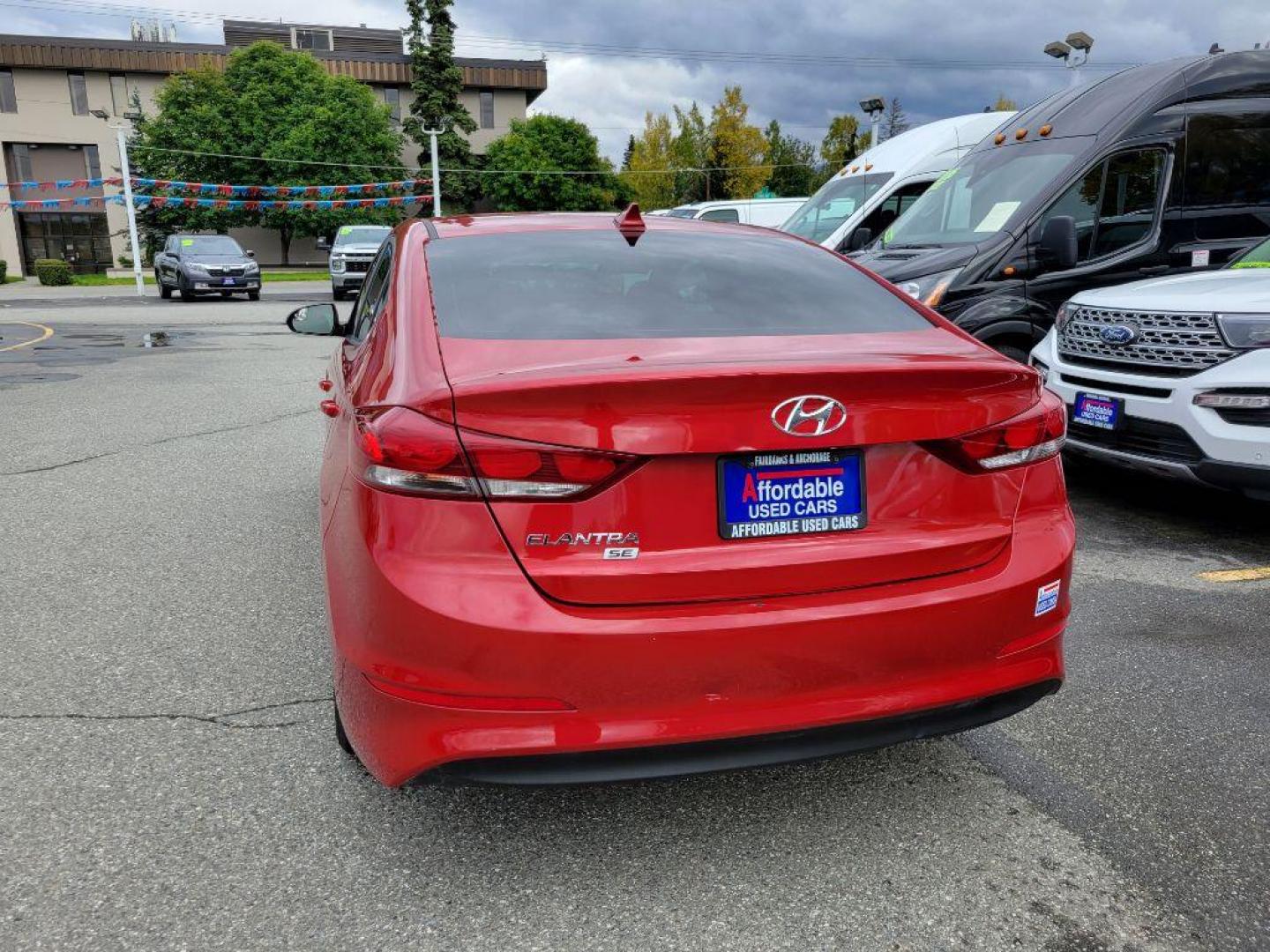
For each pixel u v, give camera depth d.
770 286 2.79
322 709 3.08
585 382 1.89
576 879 2.26
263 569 4.37
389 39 61.19
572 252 2.88
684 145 51.44
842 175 12.94
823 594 2.08
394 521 1.96
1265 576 4.29
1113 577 4.27
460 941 2.06
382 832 2.44
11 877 2.25
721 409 1.96
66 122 51.25
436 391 1.97
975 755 2.81
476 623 1.90
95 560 4.49
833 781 2.69
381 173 50.44
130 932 2.08
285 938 2.06
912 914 2.14
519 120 58.06
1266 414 4.28
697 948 2.04
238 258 25.92
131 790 2.61
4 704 3.10
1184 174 6.84
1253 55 7.18
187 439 7.17
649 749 2.00
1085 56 12.98
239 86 49.53
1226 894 2.21
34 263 51.50
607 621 1.94
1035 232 6.55
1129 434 4.85
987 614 2.17
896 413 2.08
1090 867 2.30
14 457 6.56
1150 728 2.96
